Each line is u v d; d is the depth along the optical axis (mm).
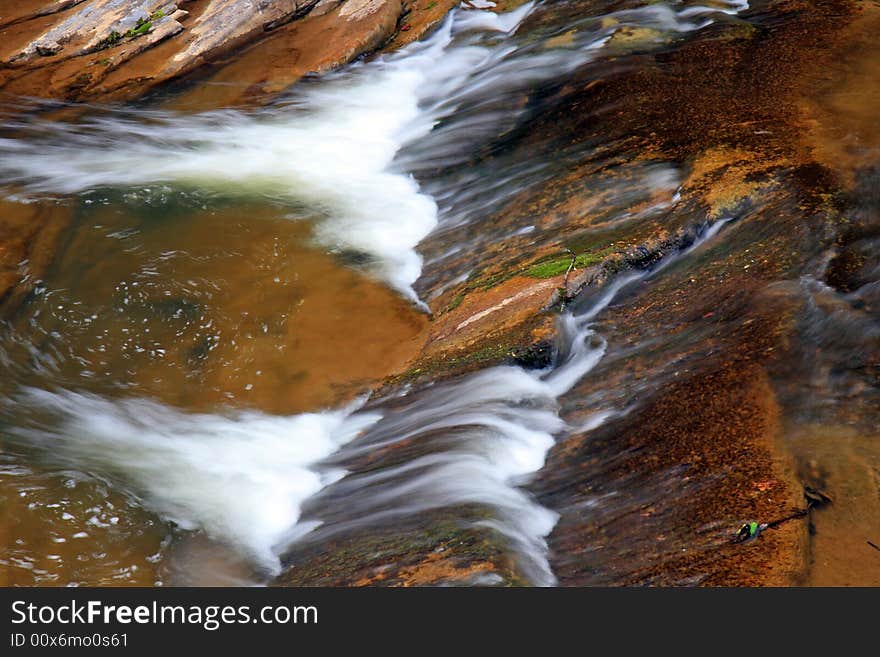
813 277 6945
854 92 9734
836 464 5402
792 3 12234
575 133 10102
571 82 11156
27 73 13016
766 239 7535
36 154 10898
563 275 7719
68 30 13797
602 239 8141
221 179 10477
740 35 11398
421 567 5199
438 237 9500
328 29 14180
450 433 6383
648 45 11633
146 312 8312
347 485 6406
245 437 7195
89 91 12664
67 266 8727
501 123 11023
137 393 7562
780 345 6293
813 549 4965
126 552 5930
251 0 14078
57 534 5953
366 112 12453
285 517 6395
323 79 13180
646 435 5992
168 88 12828
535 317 7336
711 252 7684
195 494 6512
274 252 9195
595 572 5133
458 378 7113
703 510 5297
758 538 5027
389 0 14516
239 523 6301
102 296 8422
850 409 5762
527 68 12008
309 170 10930
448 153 10875
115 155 11008
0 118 11844
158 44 13508
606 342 7176
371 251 9375
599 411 6445
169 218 9547
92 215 9438
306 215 9867
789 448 5555
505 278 8133
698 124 9539
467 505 5648
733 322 6727
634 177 8930
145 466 6727
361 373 7805
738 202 8031
